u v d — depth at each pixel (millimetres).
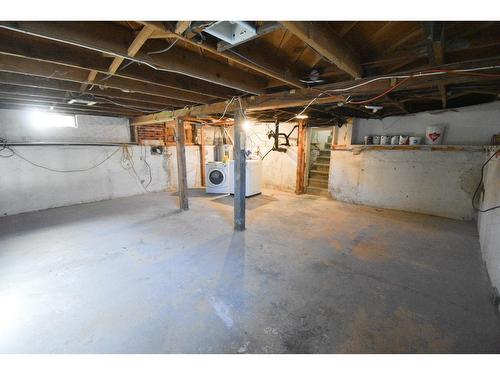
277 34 1627
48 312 1811
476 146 3787
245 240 3168
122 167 5680
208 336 1597
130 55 1638
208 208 4730
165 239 3186
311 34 1326
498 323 1711
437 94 2830
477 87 2598
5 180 4113
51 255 2717
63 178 4789
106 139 5426
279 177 6656
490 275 2238
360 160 5043
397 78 1993
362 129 5117
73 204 4953
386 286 2164
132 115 5301
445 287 2148
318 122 5664
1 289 2090
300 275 2336
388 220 4031
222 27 1352
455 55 1882
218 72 2230
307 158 6297
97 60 1985
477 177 3846
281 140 6508
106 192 5449
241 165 3355
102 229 3539
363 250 2887
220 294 2039
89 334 1609
